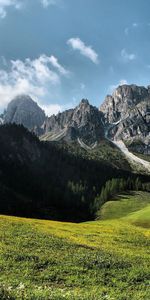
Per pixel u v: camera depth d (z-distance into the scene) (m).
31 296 16.67
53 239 38.97
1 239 35.16
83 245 38.53
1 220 49.50
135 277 28.27
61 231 49.62
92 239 45.84
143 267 31.83
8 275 24.56
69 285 24.38
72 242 39.31
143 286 26.12
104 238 48.53
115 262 32.00
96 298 19.52
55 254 31.98
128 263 32.56
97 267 29.70
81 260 30.98
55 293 18.70
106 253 35.97
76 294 19.88
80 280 25.66
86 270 28.36
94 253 34.78
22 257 29.36
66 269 27.89
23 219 62.91
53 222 66.56
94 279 26.25
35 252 31.66
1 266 26.45
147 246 46.84
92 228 60.62
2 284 20.39
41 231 44.06
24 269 26.52
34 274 25.69
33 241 36.19
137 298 22.36
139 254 39.06
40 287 21.14
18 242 34.72
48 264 28.62
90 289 23.69
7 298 15.46
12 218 60.88
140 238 51.81
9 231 40.03
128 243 47.09
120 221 95.88
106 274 28.25
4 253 29.77
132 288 25.53
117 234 54.31
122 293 23.42
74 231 52.09
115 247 42.06
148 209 118.06
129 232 57.56
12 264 27.28
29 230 42.88
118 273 28.88
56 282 24.77
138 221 91.38
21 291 17.62
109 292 23.28
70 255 32.44
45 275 25.73
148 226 85.44
